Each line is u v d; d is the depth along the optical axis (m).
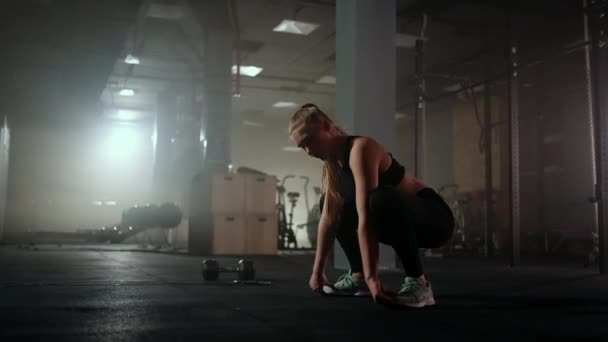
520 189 10.37
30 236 12.88
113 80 12.41
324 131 1.98
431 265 5.55
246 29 9.34
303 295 2.40
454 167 12.18
